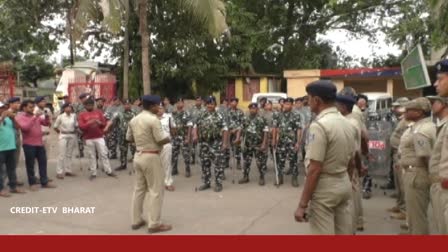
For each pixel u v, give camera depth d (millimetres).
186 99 20906
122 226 6418
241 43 21625
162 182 6180
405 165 5035
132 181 9664
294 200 7895
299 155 9961
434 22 8844
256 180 9758
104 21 10586
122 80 20078
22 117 8820
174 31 18625
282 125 9086
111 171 10195
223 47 20719
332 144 3557
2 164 8352
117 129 12273
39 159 9039
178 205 7586
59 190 8820
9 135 8414
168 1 17453
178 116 10352
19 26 19156
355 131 4059
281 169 9195
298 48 26172
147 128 6051
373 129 8164
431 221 6352
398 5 23125
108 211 7250
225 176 10234
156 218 6074
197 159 12375
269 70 26781
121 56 19500
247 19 22203
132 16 16828
